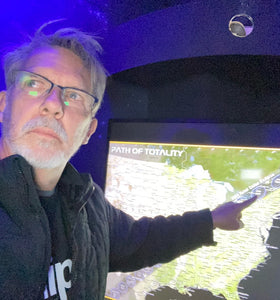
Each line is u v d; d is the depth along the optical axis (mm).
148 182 1170
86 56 869
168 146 1150
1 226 688
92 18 1457
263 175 997
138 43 1161
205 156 1087
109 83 1382
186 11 1066
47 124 746
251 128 1022
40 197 833
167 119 1159
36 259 721
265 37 947
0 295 661
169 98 1350
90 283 877
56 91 779
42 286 733
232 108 1221
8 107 787
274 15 936
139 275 1133
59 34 875
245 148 1028
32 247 716
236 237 1014
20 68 813
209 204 1064
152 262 1102
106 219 1032
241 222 1013
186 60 1096
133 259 1107
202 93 1268
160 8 1311
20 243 699
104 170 1258
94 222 962
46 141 744
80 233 877
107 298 1178
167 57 1094
